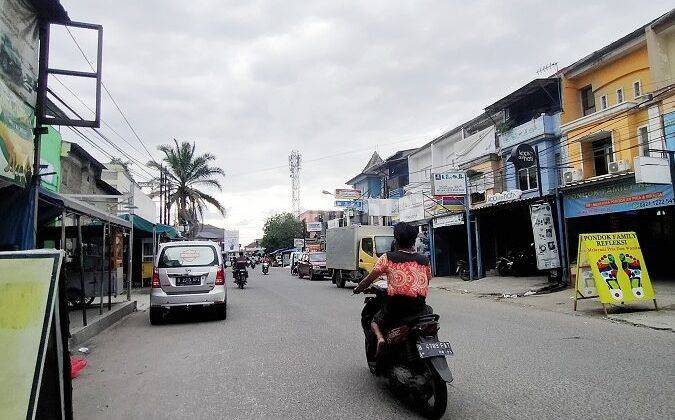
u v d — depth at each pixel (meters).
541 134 21.81
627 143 18.06
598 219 19.22
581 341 7.87
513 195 22.52
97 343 9.05
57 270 3.44
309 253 30.83
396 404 4.90
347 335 8.90
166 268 11.08
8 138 7.14
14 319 3.29
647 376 5.64
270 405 4.94
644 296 10.87
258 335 9.13
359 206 35.72
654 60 17.44
